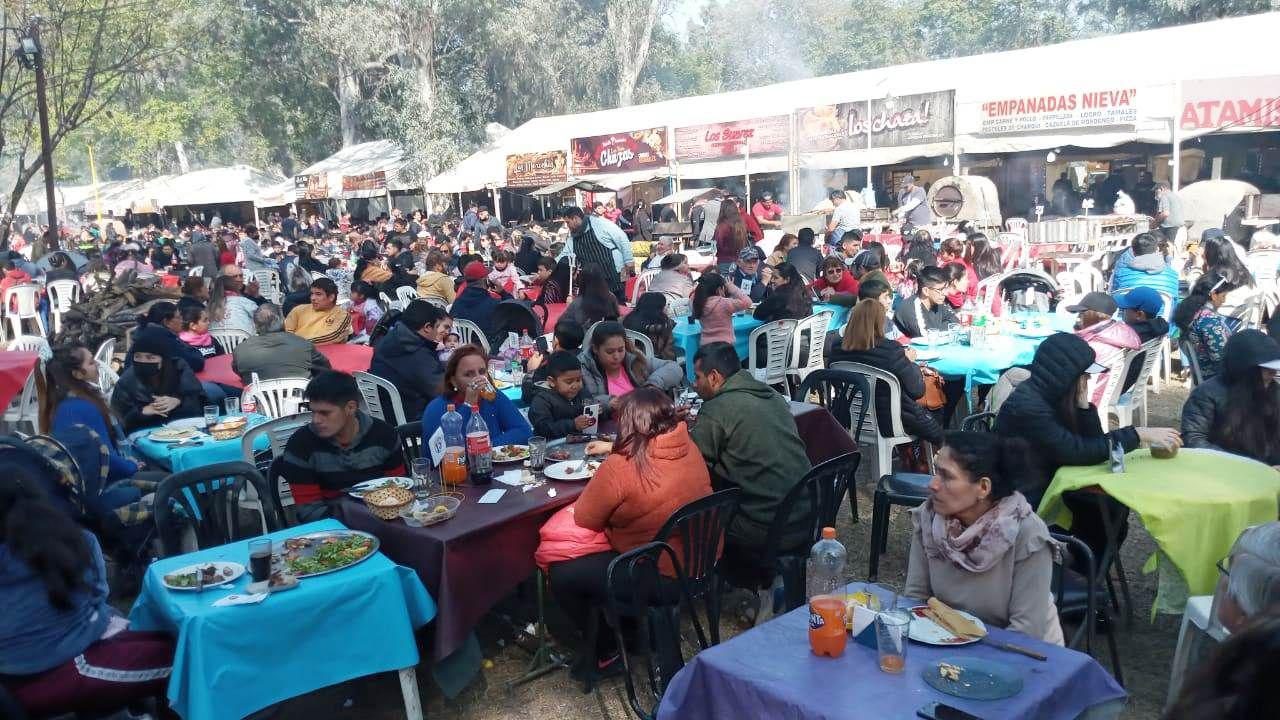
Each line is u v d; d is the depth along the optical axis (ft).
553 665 13.80
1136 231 48.52
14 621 9.81
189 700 9.80
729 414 13.67
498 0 110.83
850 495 19.20
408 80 104.12
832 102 66.95
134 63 90.74
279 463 14.16
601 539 12.78
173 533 13.73
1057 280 34.55
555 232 81.35
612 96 134.51
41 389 16.49
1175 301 28.73
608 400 18.04
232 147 198.59
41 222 150.92
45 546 9.87
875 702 7.68
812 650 8.69
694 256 50.01
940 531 9.73
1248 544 7.90
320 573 10.78
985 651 8.61
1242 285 26.96
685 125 76.13
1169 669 12.91
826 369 20.11
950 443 9.47
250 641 10.05
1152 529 11.87
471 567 12.00
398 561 12.17
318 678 10.54
